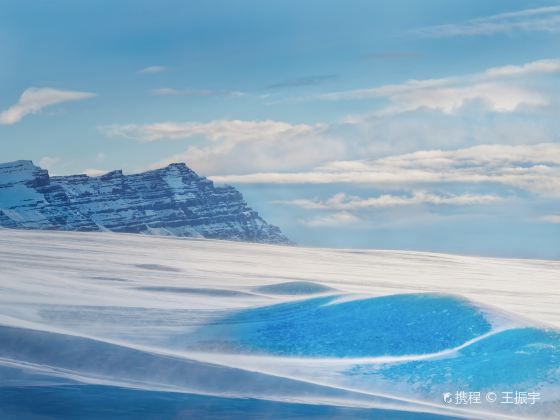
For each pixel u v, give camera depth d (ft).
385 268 483.10
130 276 274.57
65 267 290.15
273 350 136.98
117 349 122.21
